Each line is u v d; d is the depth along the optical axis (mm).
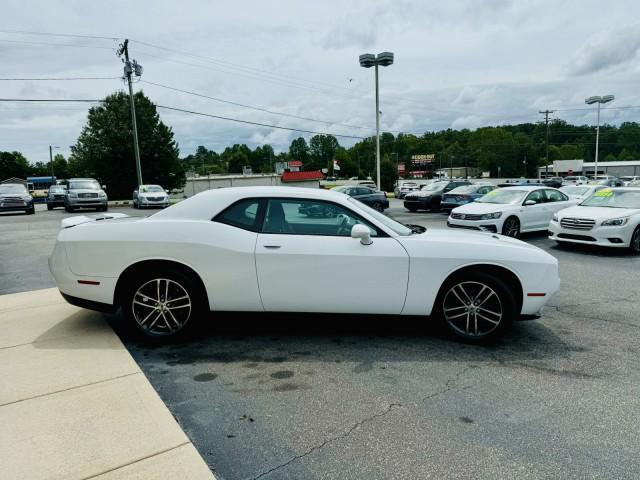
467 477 2361
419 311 4230
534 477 2361
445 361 3895
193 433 2773
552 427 2854
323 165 159250
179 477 2307
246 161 148375
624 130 120062
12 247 10969
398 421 2920
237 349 4137
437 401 3189
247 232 4176
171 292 4211
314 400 3197
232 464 2473
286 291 4121
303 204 4277
